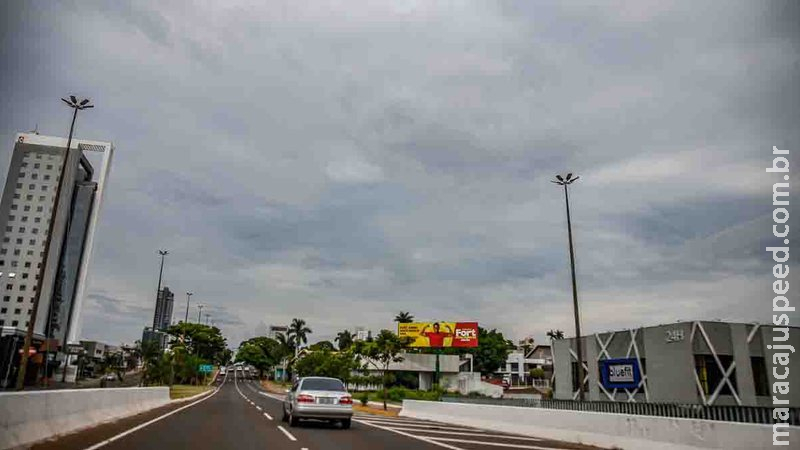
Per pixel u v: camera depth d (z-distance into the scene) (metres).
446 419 23.47
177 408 26.05
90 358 115.88
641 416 12.78
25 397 11.38
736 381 32.88
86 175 103.38
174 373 59.38
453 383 74.31
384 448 12.74
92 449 10.85
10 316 89.81
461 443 14.17
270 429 16.47
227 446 12.10
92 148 100.56
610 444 13.54
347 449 12.34
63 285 94.62
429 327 73.19
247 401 39.25
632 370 38.00
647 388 36.78
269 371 143.12
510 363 107.31
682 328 34.66
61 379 86.06
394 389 53.16
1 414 10.20
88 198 98.06
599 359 41.16
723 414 13.17
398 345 71.12
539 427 16.64
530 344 126.56
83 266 97.31
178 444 12.10
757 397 33.06
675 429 11.80
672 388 34.88
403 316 105.00
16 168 94.50
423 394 52.91
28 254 92.06
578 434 14.79
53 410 12.99
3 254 91.25
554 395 45.59
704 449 11.02
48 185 94.62
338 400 17.64
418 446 13.27
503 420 18.86
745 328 34.09
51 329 92.06
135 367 128.88
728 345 33.66
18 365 61.47
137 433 13.95
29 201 93.50
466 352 103.75
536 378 97.62
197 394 49.84
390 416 28.42
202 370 82.38
